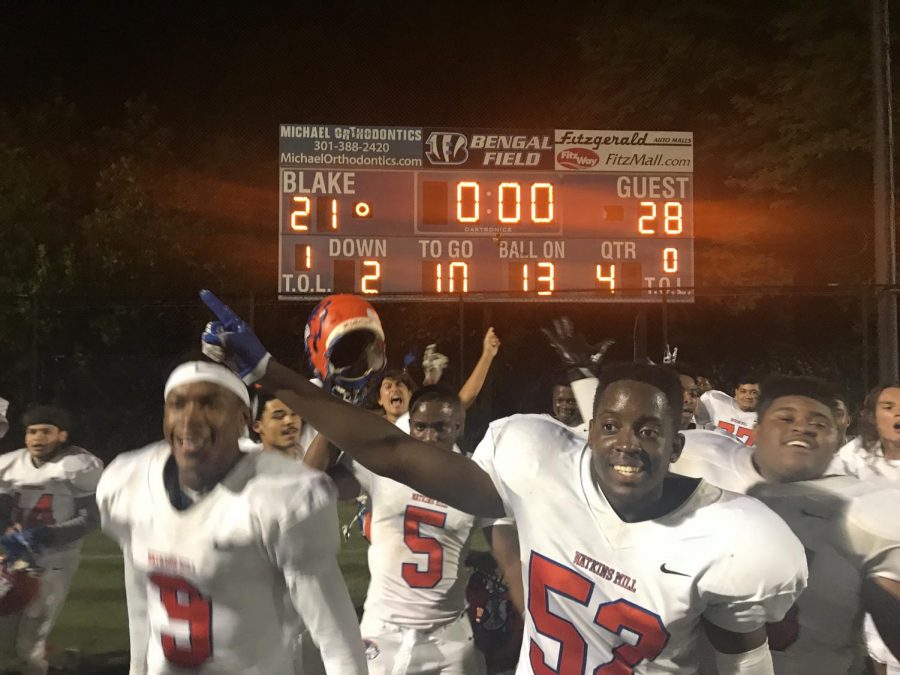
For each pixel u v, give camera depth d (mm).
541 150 13602
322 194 13352
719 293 10445
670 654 2604
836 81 16125
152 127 19688
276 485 2631
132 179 17906
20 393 15102
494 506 2793
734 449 3480
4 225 16891
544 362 16188
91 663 5875
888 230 9844
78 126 19328
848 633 3348
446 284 13453
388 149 13422
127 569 2809
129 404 14695
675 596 2525
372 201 13422
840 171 16469
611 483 2492
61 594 5277
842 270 16844
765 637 2643
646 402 2455
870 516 3225
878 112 9883
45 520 5309
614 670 2641
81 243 17688
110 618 6953
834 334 16891
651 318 16875
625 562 2557
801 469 3281
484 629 4359
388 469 2686
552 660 2695
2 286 16234
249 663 2719
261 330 18312
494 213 13523
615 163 13641
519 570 4051
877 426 4000
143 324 16797
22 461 5398
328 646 2682
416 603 4184
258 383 2582
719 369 16984
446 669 4172
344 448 2650
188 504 2688
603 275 13648
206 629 2680
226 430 2646
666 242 13695
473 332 16438
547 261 13570
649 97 18266
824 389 3299
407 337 16562
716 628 2615
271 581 2695
